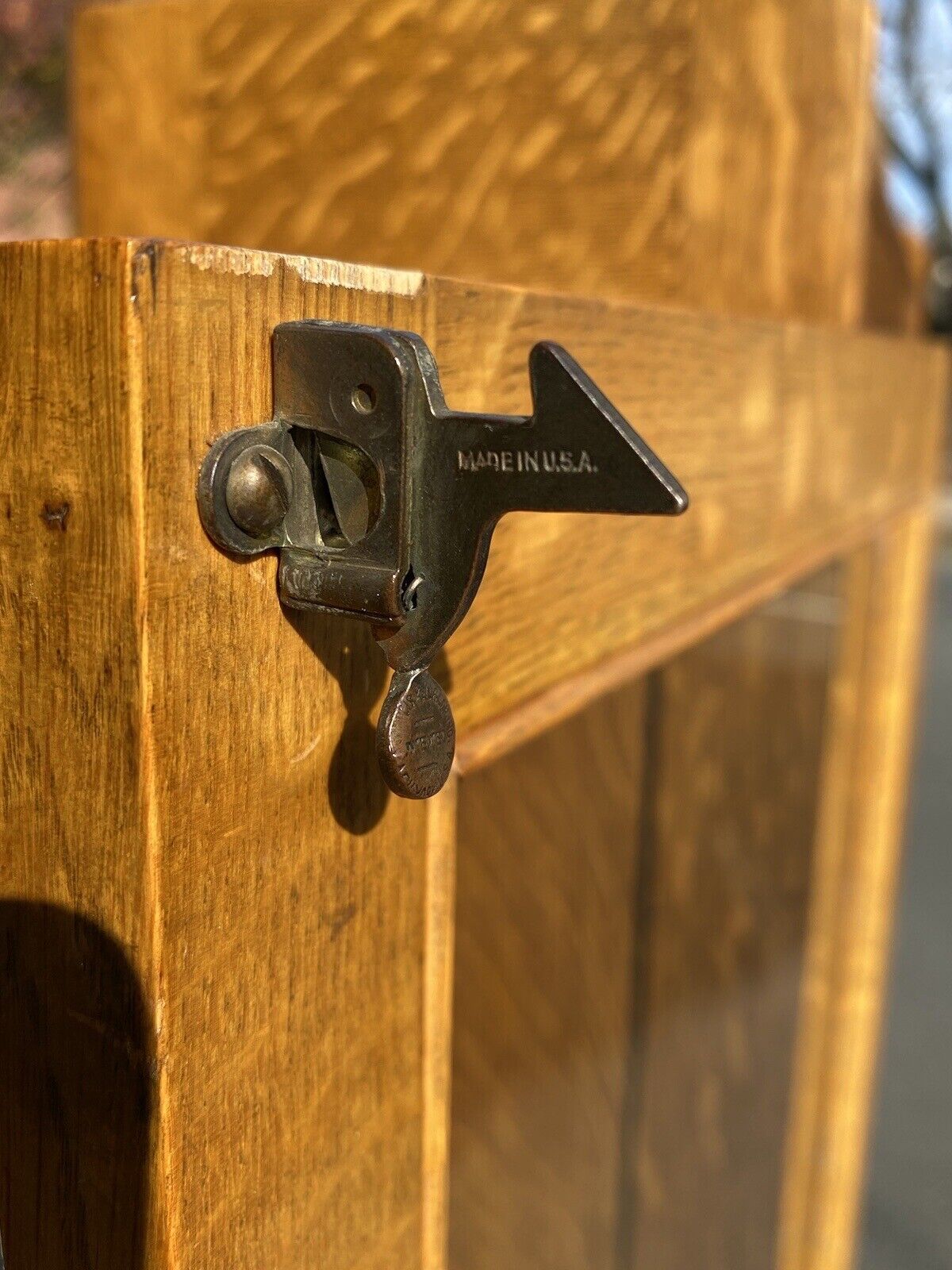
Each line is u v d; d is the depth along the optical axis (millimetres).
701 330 221
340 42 284
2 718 127
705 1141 378
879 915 508
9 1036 136
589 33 259
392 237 290
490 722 175
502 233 278
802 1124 488
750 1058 408
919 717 1673
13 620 123
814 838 435
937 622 2170
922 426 453
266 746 131
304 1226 150
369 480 125
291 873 139
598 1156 307
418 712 129
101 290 108
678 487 111
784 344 269
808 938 451
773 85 285
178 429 113
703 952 350
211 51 300
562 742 255
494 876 236
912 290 553
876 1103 842
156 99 310
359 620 125
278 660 131
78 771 122
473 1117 239
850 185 331
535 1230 277
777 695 367
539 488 118
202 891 125
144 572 112
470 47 271
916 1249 705
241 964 133
